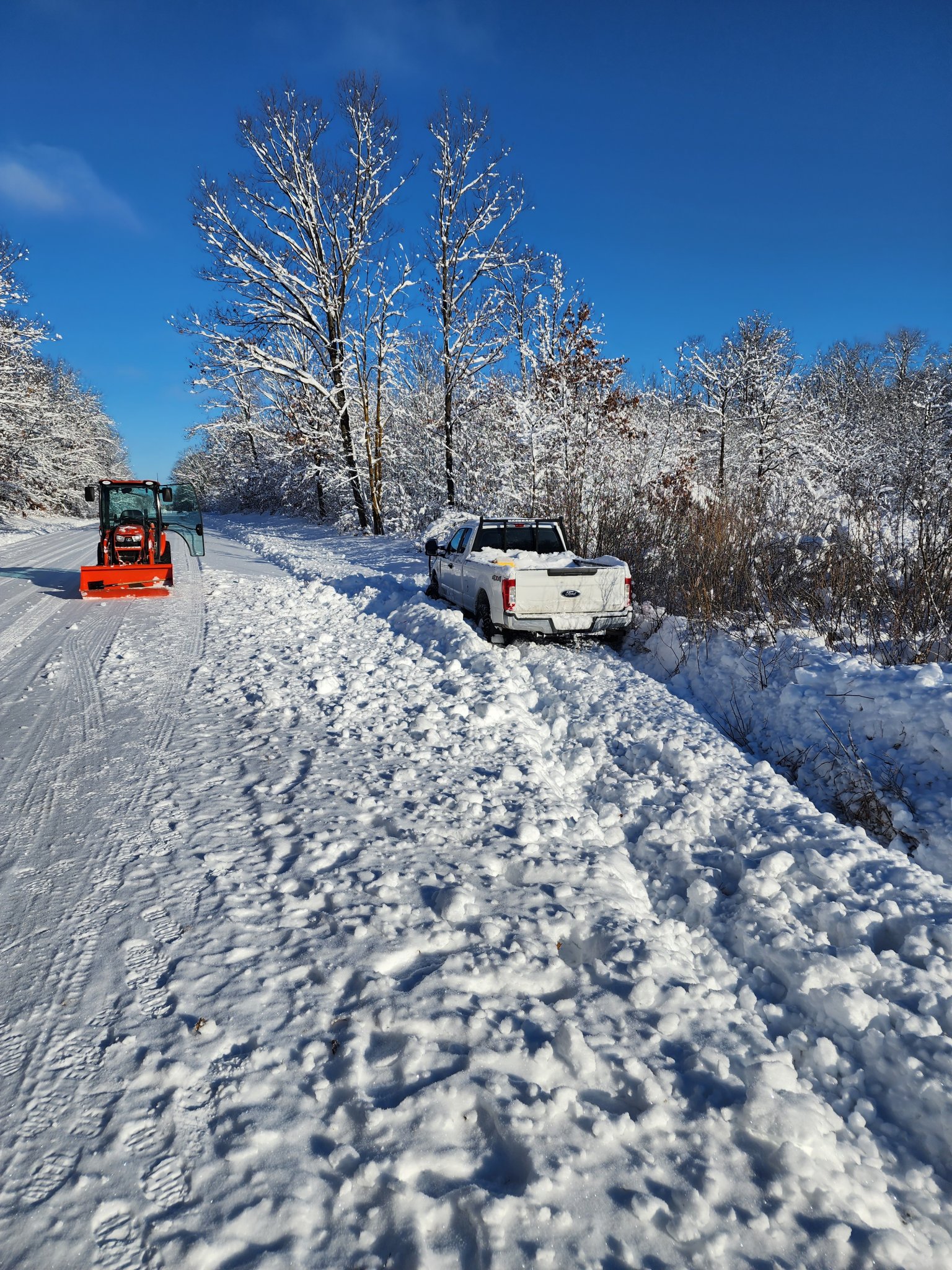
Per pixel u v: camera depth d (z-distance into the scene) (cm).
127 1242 190
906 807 498
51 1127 225
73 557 2108
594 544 1421
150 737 582
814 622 824
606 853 409
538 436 1747
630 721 655
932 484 1002
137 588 1314
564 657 906
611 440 1797
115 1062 249
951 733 521
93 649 911
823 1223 202
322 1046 256
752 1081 246
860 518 958
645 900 390
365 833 414
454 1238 193
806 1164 215
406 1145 217
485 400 2338
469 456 2555
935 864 449
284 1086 239
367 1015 268
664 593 1109
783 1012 304
